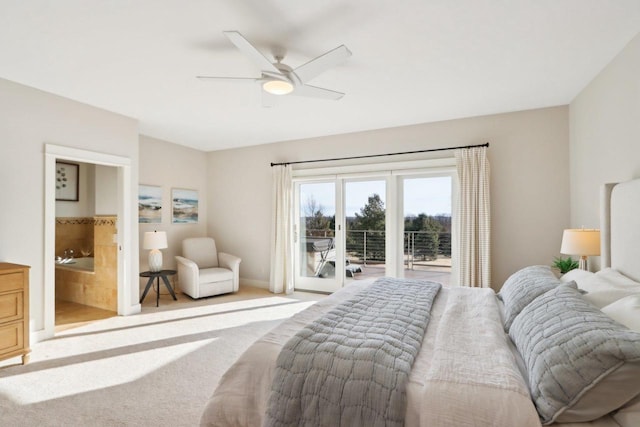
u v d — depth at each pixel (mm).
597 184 3045
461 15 2104
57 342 3297
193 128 4809
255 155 5926
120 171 4180
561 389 1173
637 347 1094
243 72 2938
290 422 1396
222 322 3928
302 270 5680
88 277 4688
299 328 1899
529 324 1594
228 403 1584
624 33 2332
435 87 3289
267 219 5820
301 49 2523
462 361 1429
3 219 3070
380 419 1273
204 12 2064
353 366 1405
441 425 1192
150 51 2564
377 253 5004
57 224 5625
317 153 5352
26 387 2441
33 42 2424
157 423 2021
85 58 2676
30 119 3254
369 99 3623
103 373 2656
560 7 2025
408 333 1721
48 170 3377
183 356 2979
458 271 4328
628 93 2471
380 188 4969
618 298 1750
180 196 5871
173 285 5699
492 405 1187
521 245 4027
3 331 2695
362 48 2516
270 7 2012
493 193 4152
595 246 2682
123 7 2014
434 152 4496
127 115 4168
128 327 3740
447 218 4531
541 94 3494
